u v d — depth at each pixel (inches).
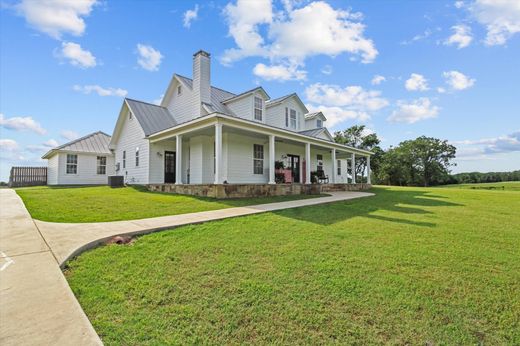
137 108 569.0
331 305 96.3
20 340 69.9
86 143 740.0
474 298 102.7
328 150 703.1
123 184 541.6
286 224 206.8
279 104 634.2
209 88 532.4
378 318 89.8
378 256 141.9
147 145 522.3
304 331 82.8
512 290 108.8
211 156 488.1
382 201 375.2
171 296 99.9
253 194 382.9
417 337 81.7
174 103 598.2
